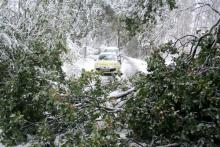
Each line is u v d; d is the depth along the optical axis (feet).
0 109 21.13
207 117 19.20
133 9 28.71
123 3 29.14
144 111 18.95
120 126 19.60
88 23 64.85
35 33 35.83
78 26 56.70
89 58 88.79
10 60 25.88
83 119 19.66
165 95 18.70
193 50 24.12
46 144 19.22
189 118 17.74
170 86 19.35
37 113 21.40
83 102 20.30
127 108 19.48
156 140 19.48
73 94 20.21
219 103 17.97
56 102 19.08
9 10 35.09
